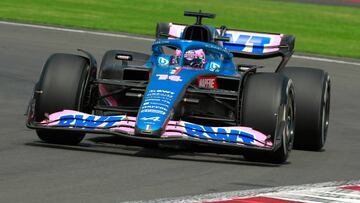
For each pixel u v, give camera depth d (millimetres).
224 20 110312
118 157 31297
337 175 30906
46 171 27625
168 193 24891
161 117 30406
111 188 25234
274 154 32406
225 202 23766
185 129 30828
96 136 37125
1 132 36312
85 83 33250
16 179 25953
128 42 78188
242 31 41688
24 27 82062
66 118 31953
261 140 31531
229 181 27797
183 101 32938
